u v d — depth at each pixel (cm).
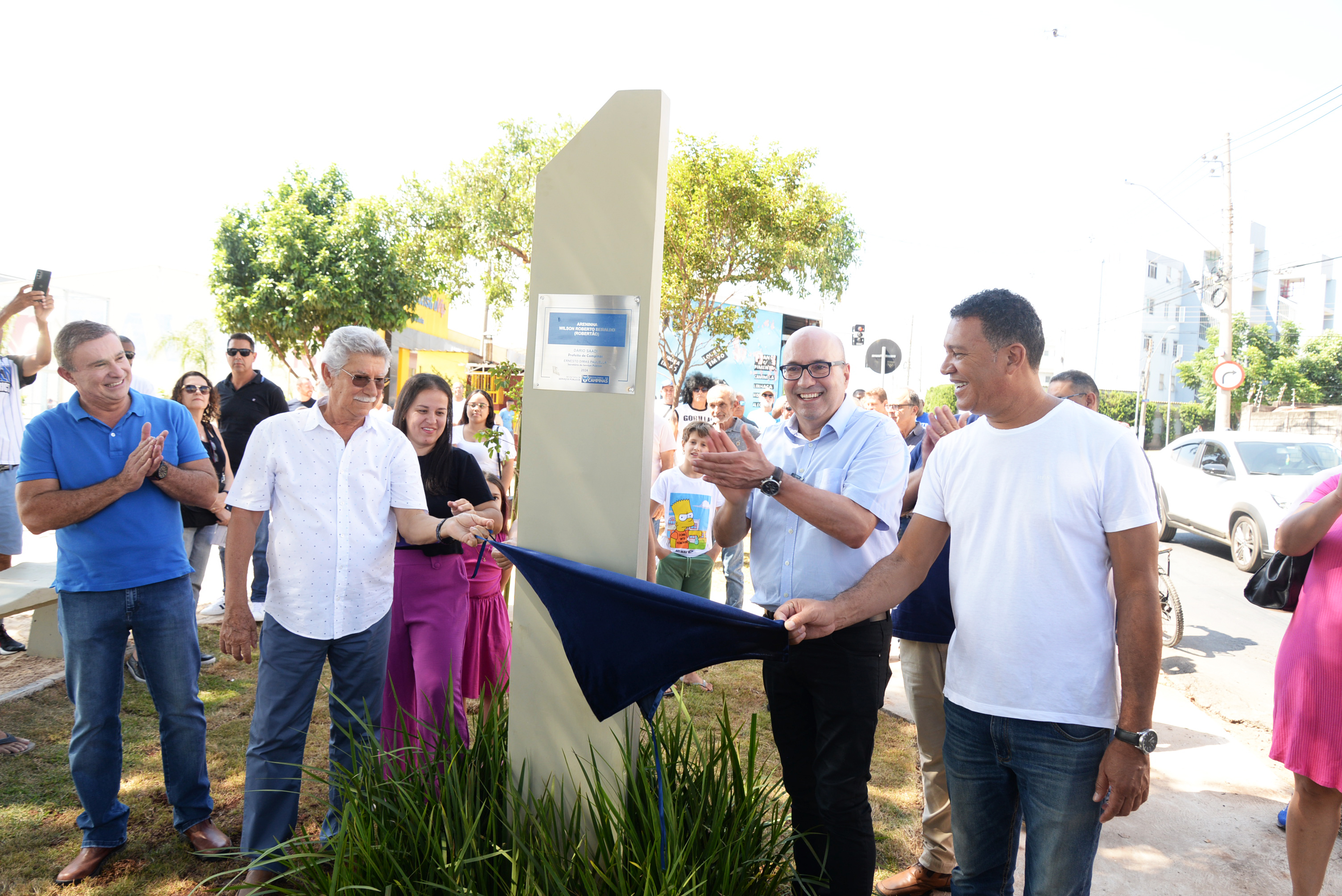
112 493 266
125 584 275
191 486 288
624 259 221
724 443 238
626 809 214
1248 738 443
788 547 258
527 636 237
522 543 236
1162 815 345
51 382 1399
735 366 1955
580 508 229
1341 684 241
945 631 276
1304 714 249
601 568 222
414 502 294
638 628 213
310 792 330
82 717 274
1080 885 185
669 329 1283
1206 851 316
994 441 200
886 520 247
